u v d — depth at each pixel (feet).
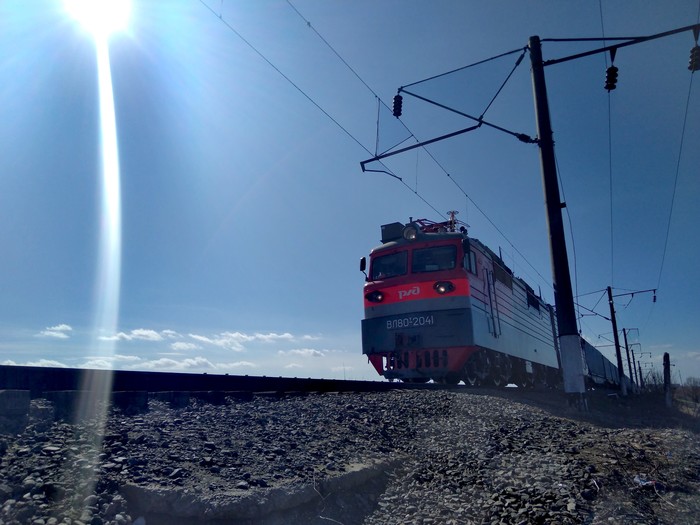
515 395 46.47
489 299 58.90
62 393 21.47
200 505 13.19
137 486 13.83
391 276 56.90
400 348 53.93
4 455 15.44
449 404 33.63
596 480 19.34
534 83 45.52
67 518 12.28
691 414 62.23
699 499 18.72
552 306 98.73
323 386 39.83
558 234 43.65
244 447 18.74
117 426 19.39
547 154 44.52
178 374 30.99
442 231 60.18
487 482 19.70
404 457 21.63
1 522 11.71
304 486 15.26
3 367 23.26
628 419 46.16
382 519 16.56
